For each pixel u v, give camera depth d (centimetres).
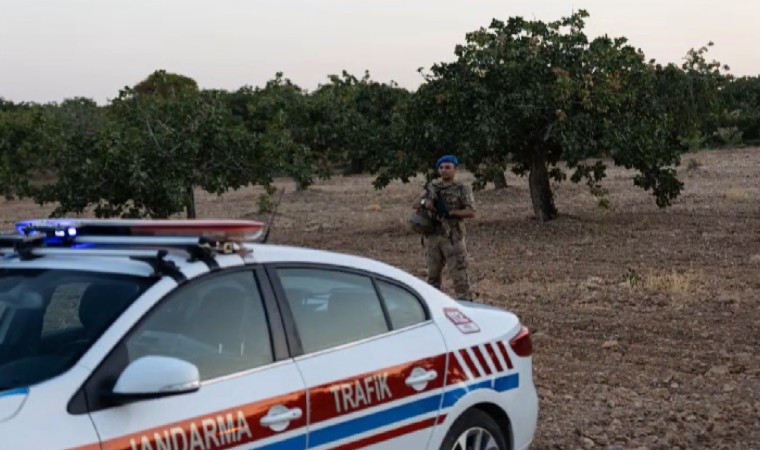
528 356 591
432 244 1193
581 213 2520
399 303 536
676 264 1639
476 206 2891
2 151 2541
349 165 5359
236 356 455
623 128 2155
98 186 1888
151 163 1886
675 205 2659
